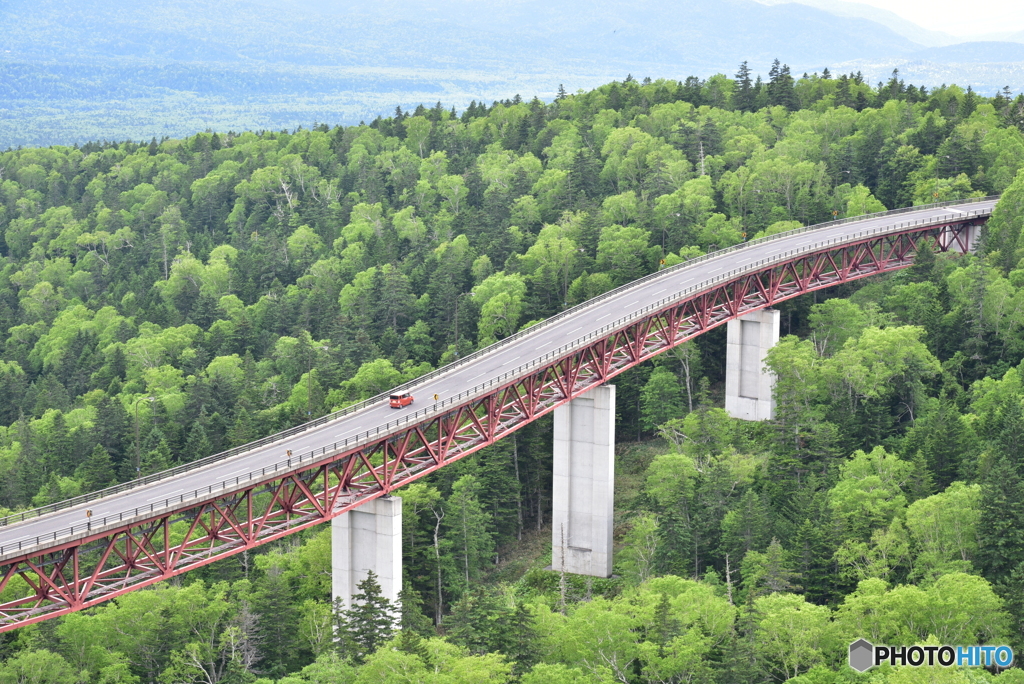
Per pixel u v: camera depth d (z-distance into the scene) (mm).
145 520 134000
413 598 156500
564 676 131750
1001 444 167625
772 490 182125
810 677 126438
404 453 165500
